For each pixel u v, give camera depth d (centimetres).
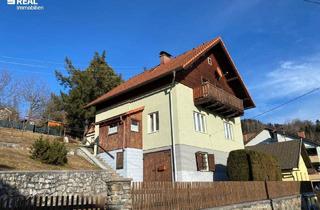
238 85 2558
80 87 3164
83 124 3278
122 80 3509
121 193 807
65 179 1315
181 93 1886
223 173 2062
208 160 1928
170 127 1820
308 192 2248
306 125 8094
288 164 2878
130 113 1945
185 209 1039
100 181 1471
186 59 1947
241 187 1427
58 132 3209
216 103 2008
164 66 2305
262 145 3384
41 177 1223
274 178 1900
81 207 767
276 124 8312
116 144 1956
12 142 1844
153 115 1972
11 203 675
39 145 1606
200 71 2153
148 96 2038
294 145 3097
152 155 1877
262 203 1480
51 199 727
